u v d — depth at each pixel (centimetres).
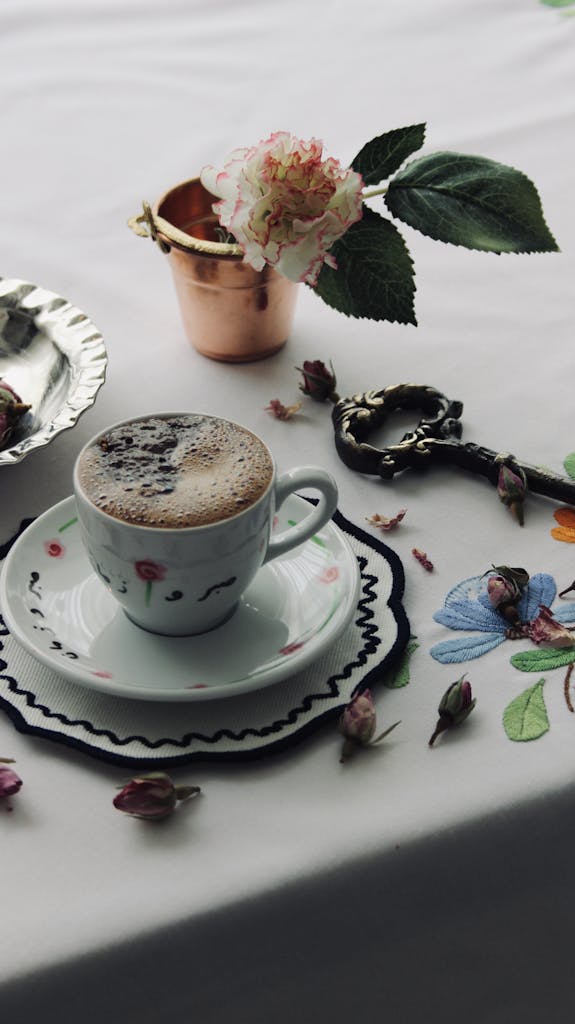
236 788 56
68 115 93
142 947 52
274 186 65
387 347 76
